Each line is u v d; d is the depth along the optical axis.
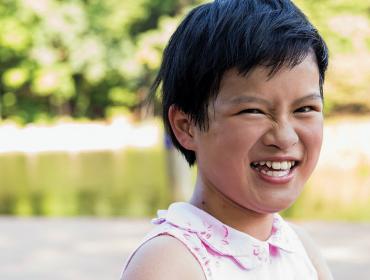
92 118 24.67
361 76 14.41
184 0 11.38
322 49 1.27
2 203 10.38
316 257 1.54
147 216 8.79
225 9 1.23
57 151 18.27
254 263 1.30
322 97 1.29
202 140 1.26
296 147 1.23
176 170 9.47
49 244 6.93
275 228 1.41
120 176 12.91
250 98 1.19
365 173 12.00
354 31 12.81
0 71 23.59
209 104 1.23
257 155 1.21
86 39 22.02
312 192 10.21
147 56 12.55
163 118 1.36
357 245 6.38
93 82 23.25
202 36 1.24
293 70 1.20
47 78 22.55
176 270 1.21
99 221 8.26
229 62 1.19
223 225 1.30
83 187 11.70
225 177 1.24
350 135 13.84
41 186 12.05
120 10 21.53
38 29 22.02
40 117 23.81
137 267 1.22
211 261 1.26
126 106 24.27
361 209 8.76
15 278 5.55
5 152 18.34
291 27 1.21
